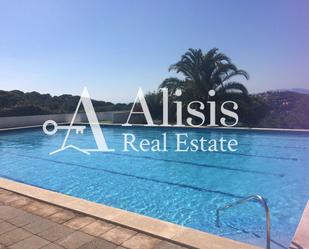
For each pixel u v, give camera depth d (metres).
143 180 9.05
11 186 5.79
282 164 10.47
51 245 3.56
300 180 8.58
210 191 7.90
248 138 15.21
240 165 10.53
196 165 10.73
